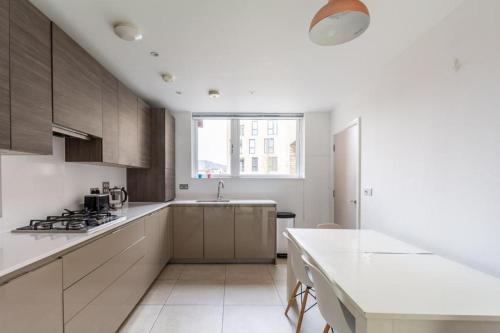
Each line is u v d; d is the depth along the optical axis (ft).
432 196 5.68
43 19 4.66
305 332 6.17
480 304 3.05
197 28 5.59
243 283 8.91
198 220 10.87
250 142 13.53
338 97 10.62
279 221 11.91
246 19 5.27
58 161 6.71
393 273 4.01
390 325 2.85
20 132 4.12
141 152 9.95
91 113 6.33
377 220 8.12
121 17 5.18
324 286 3.84
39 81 4.55
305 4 4.82
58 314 3.96
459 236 4.93
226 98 10.80
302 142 13.56
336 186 12.12
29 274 3.42
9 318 3.14
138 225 7.22
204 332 6.13
